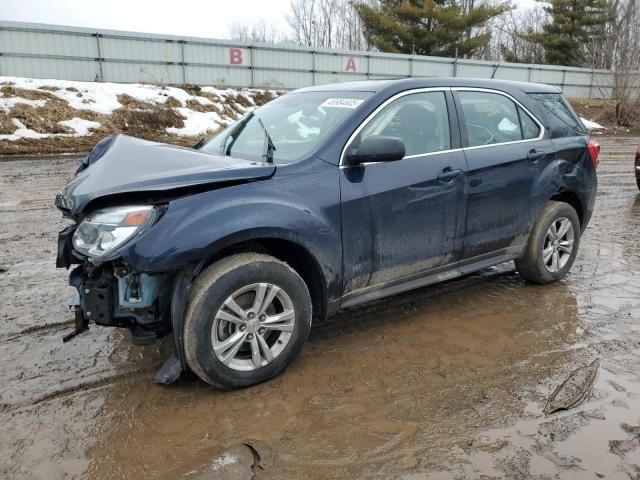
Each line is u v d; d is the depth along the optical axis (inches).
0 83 663.1
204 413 111.6
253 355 119.7
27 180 391.2
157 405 114.4
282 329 123.3
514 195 168.6
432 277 155.5
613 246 240.7
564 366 131.1
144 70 922.7
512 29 2144.4
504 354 137.6
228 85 1003.3
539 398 117.3
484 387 121.8
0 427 106.1
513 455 98.3
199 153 136.9
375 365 131.8
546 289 184.9
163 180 111.5
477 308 167.6
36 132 593.3
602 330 151.9
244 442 102.3
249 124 163.8
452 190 151.0
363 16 1341.0
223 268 114.0
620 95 1165.7
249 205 115.9
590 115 1197.1
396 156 129.1
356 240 133.3
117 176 115.6
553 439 102.9
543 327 153.8
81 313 120.0
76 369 128.8
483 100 169.0
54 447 100.5
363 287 139.7
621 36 1322.6
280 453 99.0
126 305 114.3
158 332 118.0
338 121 138.5
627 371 128.6
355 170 133.8
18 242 236.5
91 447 100.7
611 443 101.7
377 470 94.6
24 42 827.4
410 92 150.1
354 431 105.7
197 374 114.9
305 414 111.3
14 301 169.8
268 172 122.0
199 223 109.9
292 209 120.8
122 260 107.6
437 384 123.2
